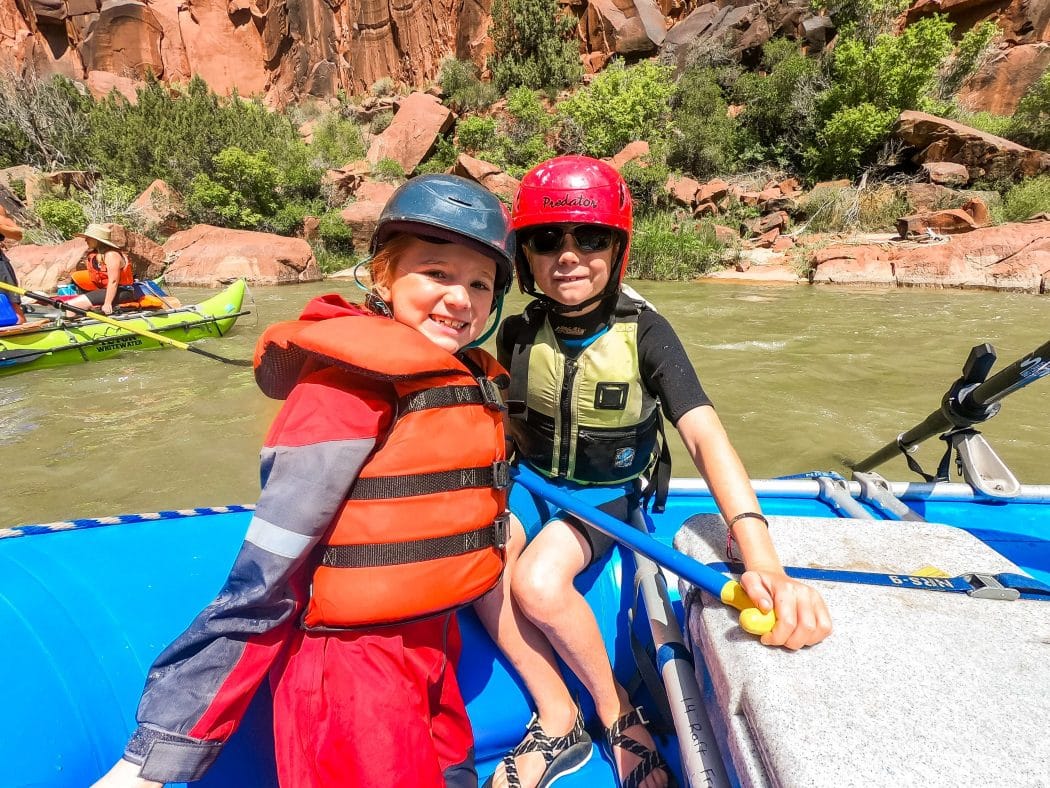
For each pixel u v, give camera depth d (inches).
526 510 55.2
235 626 31.8
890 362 210.5
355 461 34.1
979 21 749.9
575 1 997.8
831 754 26.5
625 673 50.7
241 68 1178.6
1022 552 62.8
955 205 521.3
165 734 30.5
